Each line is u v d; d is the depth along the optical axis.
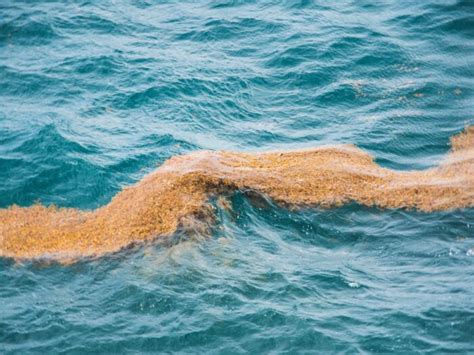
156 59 28.84
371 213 19.44
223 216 18.53
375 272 17.19
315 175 20.59
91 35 30.92
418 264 17.50
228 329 15.16
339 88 26.89
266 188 19.72
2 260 17.39
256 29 31.47
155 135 23.53
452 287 16.44
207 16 32.94
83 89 26.64
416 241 18.41
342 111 25.67
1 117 24.58
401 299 16.05
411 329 14.99
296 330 15.05
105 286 16.55
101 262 17.23
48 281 16.78
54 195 20.28
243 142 23.59
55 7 33.50
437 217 19.28
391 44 29.67
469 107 25.58
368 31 30.83
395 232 18.75
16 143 22.73
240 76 27.72
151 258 17.20
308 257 17.69
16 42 30.11
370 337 14.81
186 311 15.70
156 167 21.62
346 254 17.94
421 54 29.12
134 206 18.88
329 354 14.41
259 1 34.34
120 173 21.30
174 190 18.98
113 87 26.73
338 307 15.80
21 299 16.22
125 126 24.20
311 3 33.72
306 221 18.97
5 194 20.17
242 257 17.39
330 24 31.59
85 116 24.75
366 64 28.39
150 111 25.30
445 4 33.06
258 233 18.31
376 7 33.38
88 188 20.59
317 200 19.64
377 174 21.12
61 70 27.88
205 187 19.20
